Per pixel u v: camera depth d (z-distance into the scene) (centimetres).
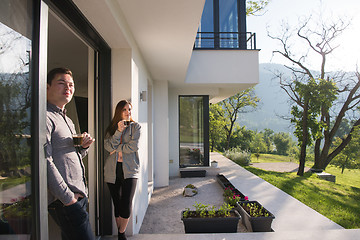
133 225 314
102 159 300
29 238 118
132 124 278
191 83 739
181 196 591
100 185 299
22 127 115
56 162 157
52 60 377
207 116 863
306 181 1250
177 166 841
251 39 750
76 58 379
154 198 576
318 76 1595
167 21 284
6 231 104
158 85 698
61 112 172
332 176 1480
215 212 378
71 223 161
